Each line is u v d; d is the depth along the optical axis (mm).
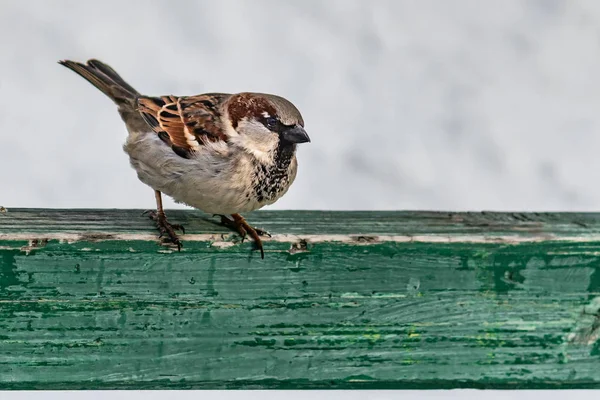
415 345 6277
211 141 7262
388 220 6773
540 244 6164
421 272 6180
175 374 6137
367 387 6316
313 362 6242
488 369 6336
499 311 6258
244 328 6156
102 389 6105
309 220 6746
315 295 6164
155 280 6023
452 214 7012
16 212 6594
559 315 6289
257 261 6086
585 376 6379
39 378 6027
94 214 6629
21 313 5945
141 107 7863
